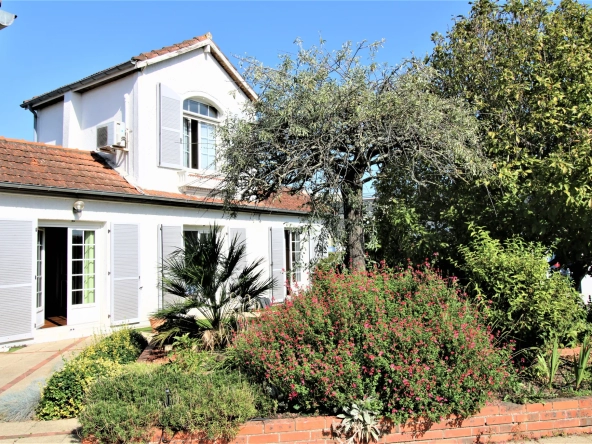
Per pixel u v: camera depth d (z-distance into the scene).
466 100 7.68
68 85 13.12
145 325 11.42
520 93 7.43
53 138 14.14
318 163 6.46
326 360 4.59
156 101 12.48
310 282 6.15
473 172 6.62
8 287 9.08
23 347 9.20
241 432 4.34
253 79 7.13
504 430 4.64
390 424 4.44
